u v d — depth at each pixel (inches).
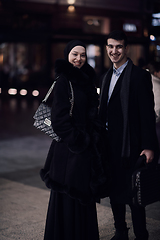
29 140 331.3
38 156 267.6
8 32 629.3
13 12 759.1
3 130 385.1
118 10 769.6
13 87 773.9
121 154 111.7
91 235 106.6
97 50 607.2
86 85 107.1
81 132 101.2
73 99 103.1
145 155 107.7
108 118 115.3
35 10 776.3
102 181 104.0
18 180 206.4
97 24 839.1
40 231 134.5
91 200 103.6
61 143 106.3
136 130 111.3
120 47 114.0
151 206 161.9
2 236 130.1
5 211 156.3
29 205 164.1
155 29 273.1
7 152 281.7
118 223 120.9
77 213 104.6
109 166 108.1
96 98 109.5
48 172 109.0
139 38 540.1
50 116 105.4
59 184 104.2
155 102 133.0
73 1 804.0
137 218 113.4
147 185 102.4
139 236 114.3
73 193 102.0
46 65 679.1
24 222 143.6
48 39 622.8
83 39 604.4
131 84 110.9
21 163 246.8
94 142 104.2
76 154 103.6
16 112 543.5
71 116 102.0
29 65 769.6
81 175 103.2
